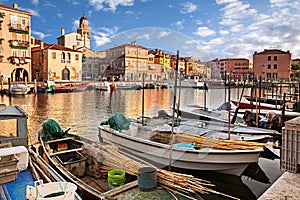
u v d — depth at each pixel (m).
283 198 3.04
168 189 5.49
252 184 7.47
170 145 7.26
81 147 7.71
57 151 7.68
